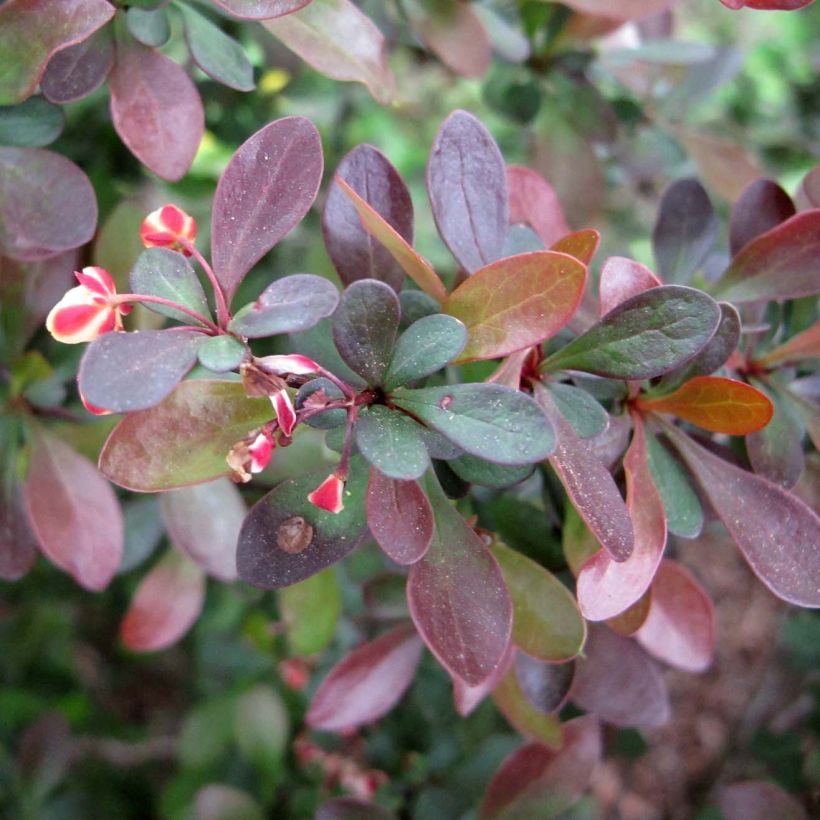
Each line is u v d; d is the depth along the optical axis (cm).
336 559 13
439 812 22
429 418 11
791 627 27
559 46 21
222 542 17
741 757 34
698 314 12
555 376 14
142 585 19
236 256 12
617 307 12
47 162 14
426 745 23
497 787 18
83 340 12
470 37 18
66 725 25
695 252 16
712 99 34
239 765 26
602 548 13
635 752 24
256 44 21
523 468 13
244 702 24
